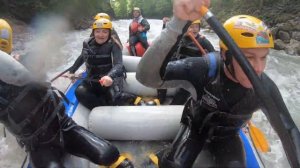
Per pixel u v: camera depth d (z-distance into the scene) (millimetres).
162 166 1876
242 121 1699
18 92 1543
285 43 9469
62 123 1759
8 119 1581
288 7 11938
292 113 4160
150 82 1601
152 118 2428
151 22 18938
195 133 1844
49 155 1689
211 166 1815
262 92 1092
